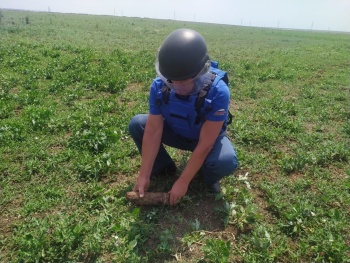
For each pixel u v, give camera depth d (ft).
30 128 15.98
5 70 27.66
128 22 135.33
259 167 13.64
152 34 83.15
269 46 71.97
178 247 9.26
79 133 15.29
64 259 8.73
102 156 13.21
